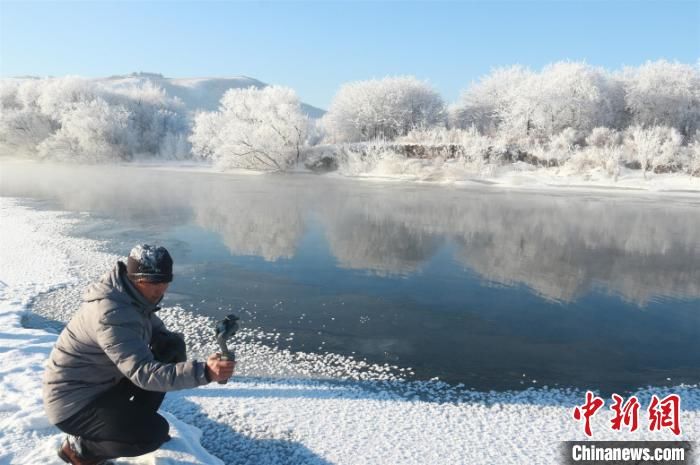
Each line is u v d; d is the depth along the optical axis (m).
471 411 4.46
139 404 2.80
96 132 52.09
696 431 4.20
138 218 15.65
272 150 39.97
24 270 8.85
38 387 4.24
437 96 50.78
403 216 17.22
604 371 5.53
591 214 18.52
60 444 3.26
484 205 20.77
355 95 49.03
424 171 34.81
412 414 4.36
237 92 49.25
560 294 8.59
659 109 41.94
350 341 6.23
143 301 2.63
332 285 8.79
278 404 4.43
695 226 16.05
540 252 11.96
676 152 32.16
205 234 13.26
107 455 2.84
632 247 12.73
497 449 3.82
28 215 15.62
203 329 6.45
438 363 5.63
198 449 3.47
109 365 2.69
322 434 3.94
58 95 58.19
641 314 7.61
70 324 2.72
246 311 7.27
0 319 6.44
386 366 5.49
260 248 11.71
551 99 39.94
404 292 8.48
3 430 3.49
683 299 8.42
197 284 8.63
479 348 6.12
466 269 10.19
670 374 5.48
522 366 5.62
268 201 20.94
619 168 32.09
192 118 66.12
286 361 5.52
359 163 37.88
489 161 35.25
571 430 4.17
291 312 7.29
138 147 56.19
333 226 14.91
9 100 64.75
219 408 4.29
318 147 42.06
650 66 42.94
